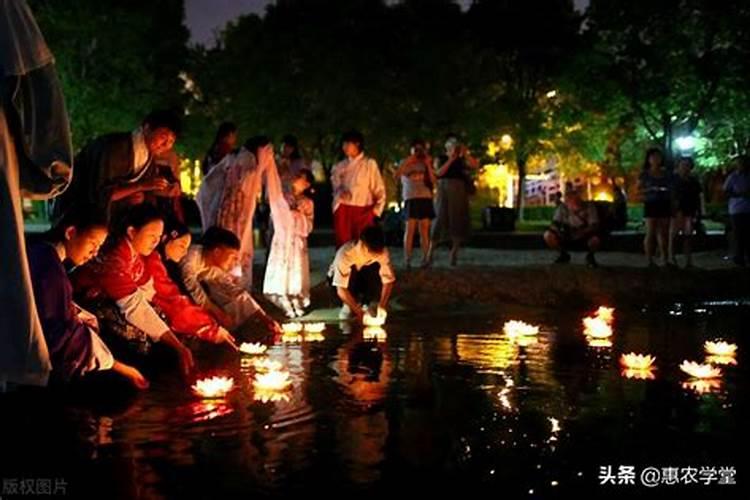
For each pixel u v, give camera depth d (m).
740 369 6.84
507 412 5.34
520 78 40.28
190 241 7.93
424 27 36.75
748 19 27.86
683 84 29.03
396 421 5.09
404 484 3.98
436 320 9.88
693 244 21.61
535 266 13.40
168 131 7.53
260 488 3.92
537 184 57.84
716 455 4.46
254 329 8.38
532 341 8.30
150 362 6.85
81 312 6.39
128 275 6.68
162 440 4.68
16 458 4.37
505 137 39.38
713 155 33.47
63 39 28.28
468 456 4.40
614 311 11.12
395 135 34.84
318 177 41.81
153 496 3.83
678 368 6.88
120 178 7.35
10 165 4.72
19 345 4.69
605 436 4.80
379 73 35.16
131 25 29.58
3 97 4.69
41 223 36.09
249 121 36.00
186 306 7.25
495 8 39.22
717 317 10.46
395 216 22.31
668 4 28.28
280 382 5.95
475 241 24.58
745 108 29.45
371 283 9.81
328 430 4.88
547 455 4.44
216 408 5.43
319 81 34.81
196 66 38.34
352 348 7.80
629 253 19.44
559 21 39.03
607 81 29.70
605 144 37.72
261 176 9.98
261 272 12.84
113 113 29.45
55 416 5.20
